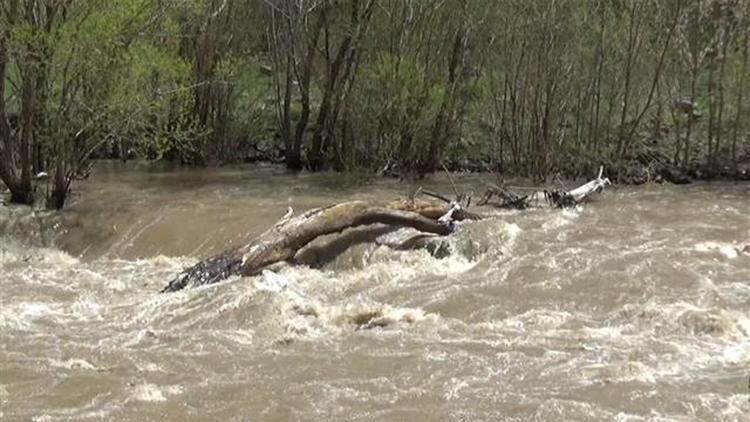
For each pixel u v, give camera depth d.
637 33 19.50
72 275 12.27
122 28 15.10
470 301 10.41
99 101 15.34
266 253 11.88
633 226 13.95
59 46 14.28
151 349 8.93
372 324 9.66
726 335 9.08
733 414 7.09
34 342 9.16
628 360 8.34
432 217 13.62
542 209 15.38
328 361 8.48
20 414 7.30
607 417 7.08
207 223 14.45
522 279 11.03
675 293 10.37
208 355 8.72
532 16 19.08
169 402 7.55
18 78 16.44
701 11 19.73
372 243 12.83
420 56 19.84
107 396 7.68
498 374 8.07
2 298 10.96
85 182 18.75
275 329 9.52
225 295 10.52
